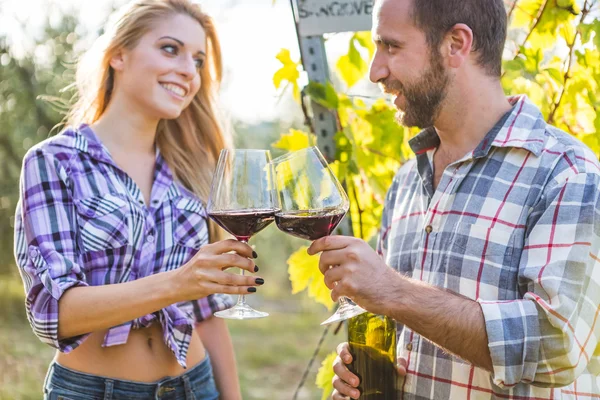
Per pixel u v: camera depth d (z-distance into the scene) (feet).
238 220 5.24
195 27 7.20
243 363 26.71
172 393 6.72
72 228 6.39
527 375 5.12
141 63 6.96
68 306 5.93
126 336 6.41
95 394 6.40
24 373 21.98
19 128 23.09
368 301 5.17
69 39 22.88
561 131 5.79
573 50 7.38
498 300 5.46
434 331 5.15
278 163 5.31
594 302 5.24
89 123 7.41
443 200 5.95
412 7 5.82
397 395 5.86
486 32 5.85
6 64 22.72
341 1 7.79
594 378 5.77
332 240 5.23
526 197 5.55
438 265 5.86
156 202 7.04
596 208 5.21
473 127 5.98
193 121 7.80
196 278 5.38
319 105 7.99
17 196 23.84
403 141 8.09
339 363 5.93
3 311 27.25
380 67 6.02
